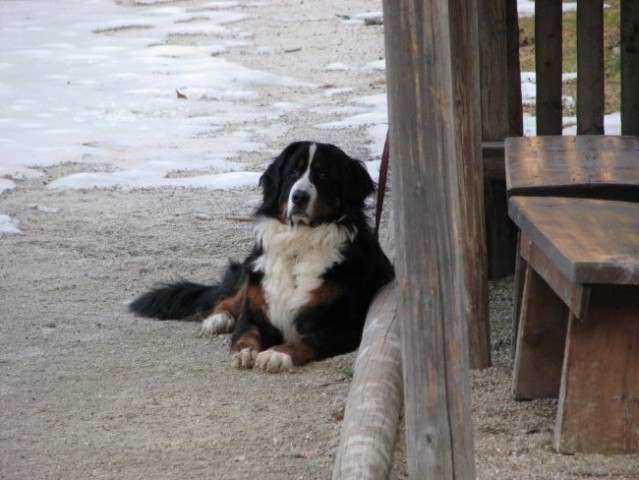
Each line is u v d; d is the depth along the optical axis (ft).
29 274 42.24
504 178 37.83
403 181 18.80
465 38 27.91
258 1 131.75
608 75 74.43
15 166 62.23
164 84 88.84
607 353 22.59
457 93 28.09
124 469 24.13
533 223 23.44
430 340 19.15
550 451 23.26
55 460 24.70
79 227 49.83
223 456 24.72
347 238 34.24
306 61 99.09
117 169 62.13
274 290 34.35
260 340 34.06
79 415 27.58
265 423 26.78
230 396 28.94
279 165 35.06
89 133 71.67
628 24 42.27
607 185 26.22
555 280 22.97
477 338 29.19
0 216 50.78
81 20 121.90
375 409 24.35
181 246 46.88
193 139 70.18
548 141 33.01
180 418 27.27
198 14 123.44
